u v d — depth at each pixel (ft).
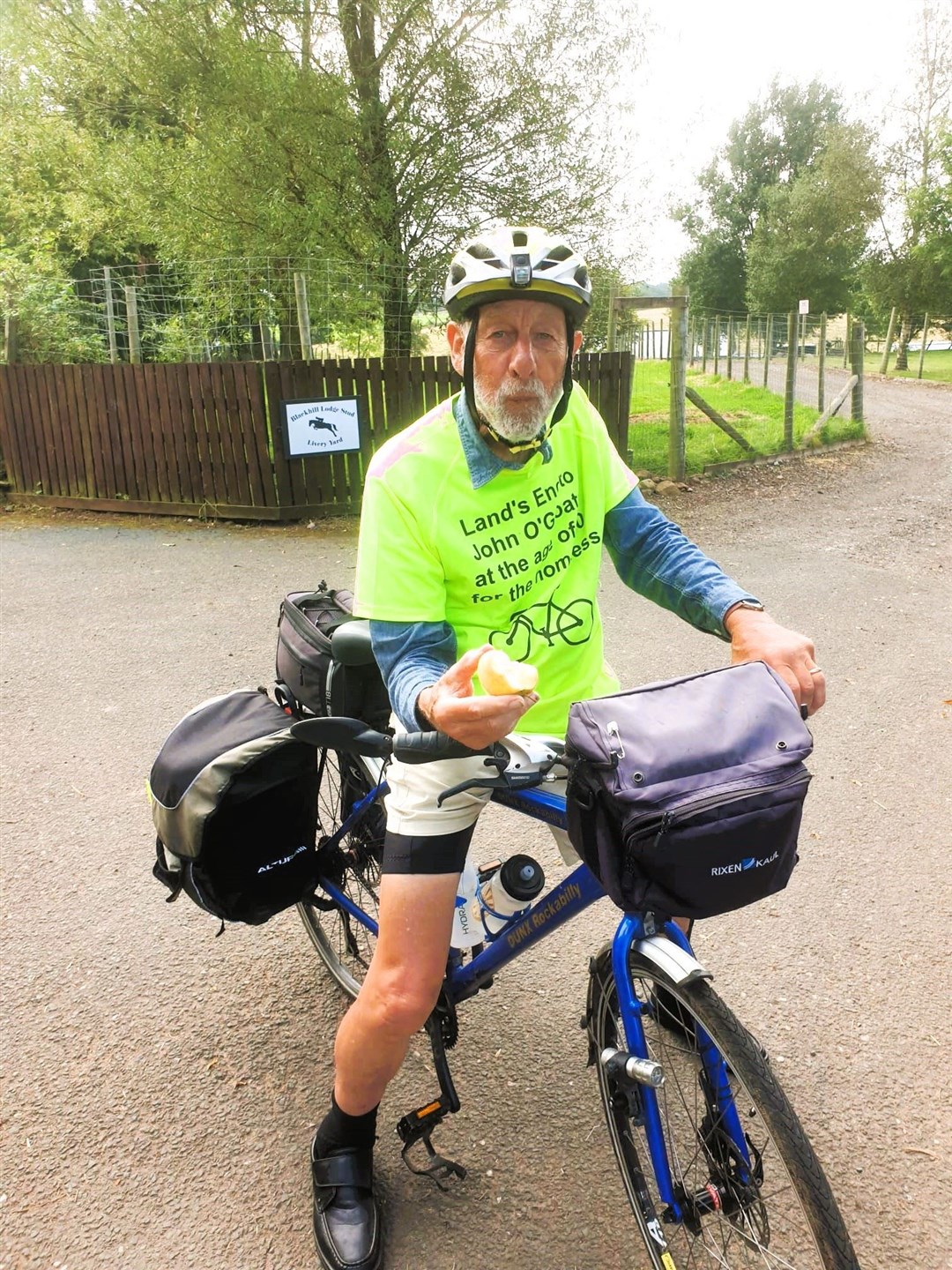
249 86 33.68
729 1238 6.06
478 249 5.47
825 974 9.19
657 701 5.08
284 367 27.40
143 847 11.41
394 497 5.70
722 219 178.81
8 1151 7.34
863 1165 7.12
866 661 16.89
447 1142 7.43
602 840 4.92
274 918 10.23
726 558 23.82
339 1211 6.55
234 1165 7.23
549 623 6.16
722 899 4.90
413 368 28.73
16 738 14.16
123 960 9.51
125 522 29.58
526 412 5.46
